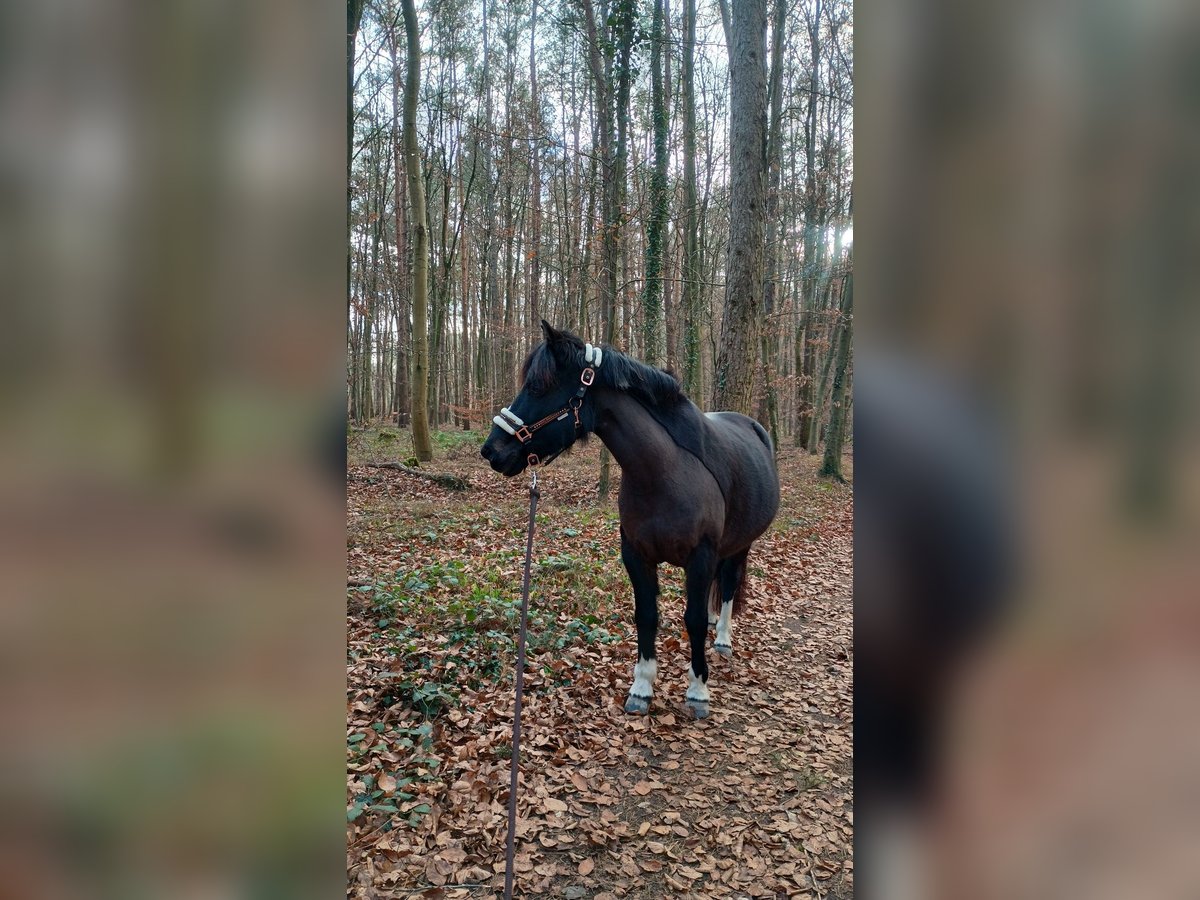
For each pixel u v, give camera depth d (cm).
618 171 884
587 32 938
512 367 1930
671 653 412
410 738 295
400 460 1034
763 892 230
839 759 312
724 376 677
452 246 1496
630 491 322
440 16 1445
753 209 661
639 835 256
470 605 422
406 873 225
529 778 282
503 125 1569
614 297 857
